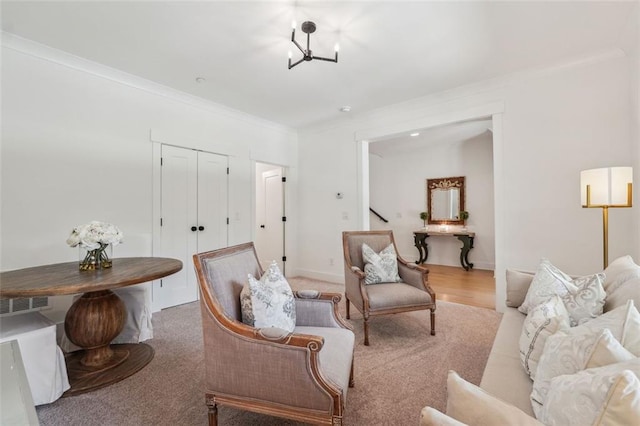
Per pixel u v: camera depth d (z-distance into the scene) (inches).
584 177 89.4
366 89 132.2
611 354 31.9
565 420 28.2
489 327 107.8
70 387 71.2
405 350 90.6
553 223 112.9
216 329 51.7
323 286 170.9
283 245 197.8
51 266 88.0
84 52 101.3
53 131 101.3
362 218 169.9
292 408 47.8
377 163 270.8
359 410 63.1
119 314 85.7
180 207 137.6
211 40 94.3
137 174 122.5
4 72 92.0
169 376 77.3
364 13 81.5
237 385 50.6
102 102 112.6
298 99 144.0
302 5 78.2
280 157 188.1
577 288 66.5
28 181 96.3
